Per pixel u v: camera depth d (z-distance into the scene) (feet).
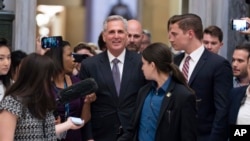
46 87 16.34
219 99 20.53
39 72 16.20
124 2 44.47
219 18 31.53
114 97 21.79
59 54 21.53
